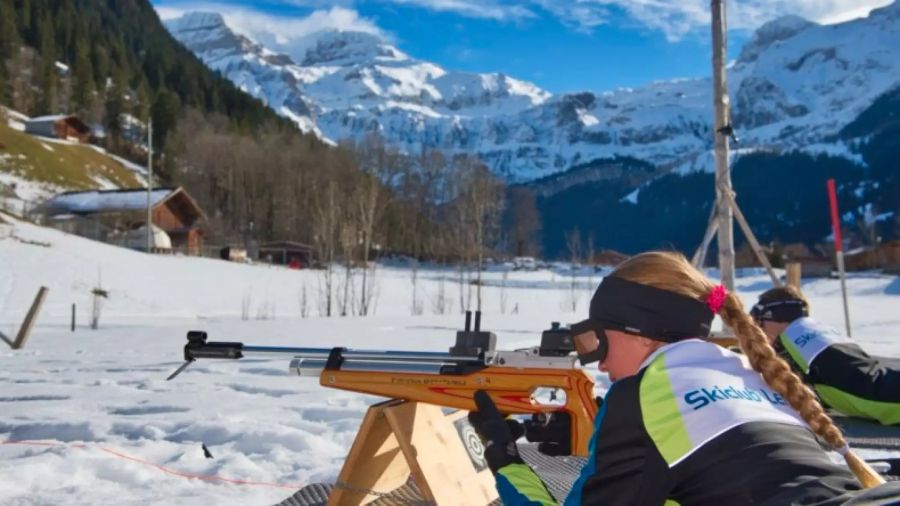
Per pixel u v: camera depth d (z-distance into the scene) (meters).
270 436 5.71
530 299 39.31
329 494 4.05
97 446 5.48
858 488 2.04
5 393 8.05
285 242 67.06
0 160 77.06
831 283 44.97
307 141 107.25
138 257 40.78
